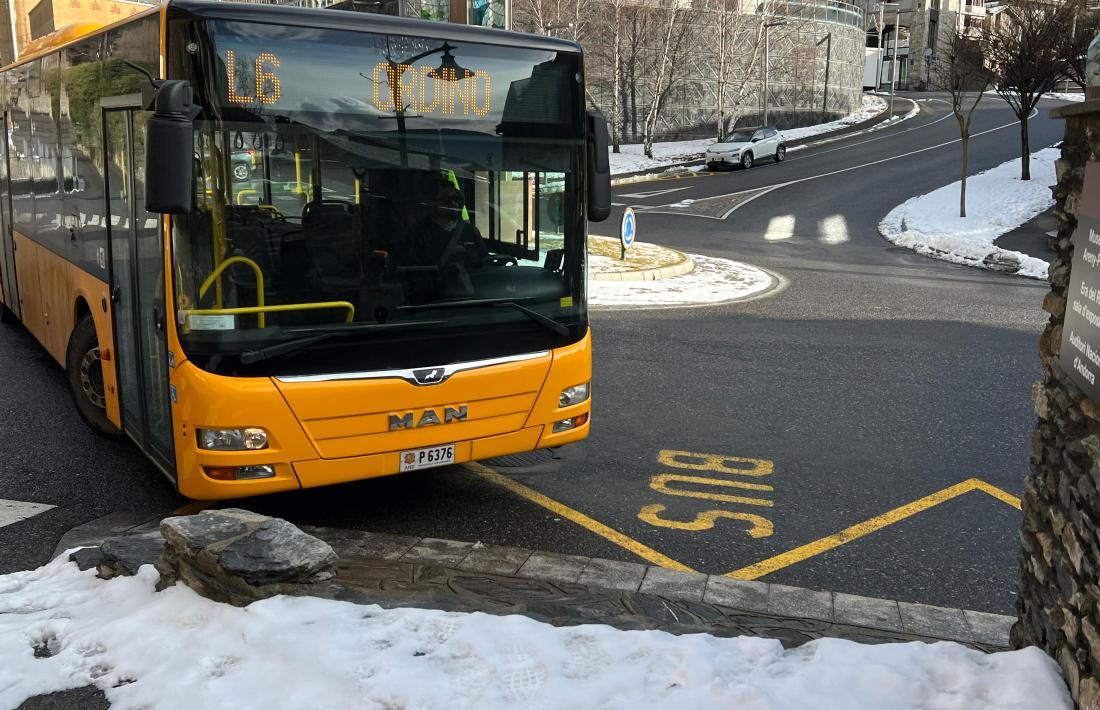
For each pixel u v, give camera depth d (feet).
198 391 15.80
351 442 16.79
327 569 13.76
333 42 16.47
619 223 86.43
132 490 20.39
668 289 51.47
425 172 17.37
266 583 13.15
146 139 14.65
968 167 115.34
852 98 191.62
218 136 15.61
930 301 48.52
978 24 98.27
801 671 11.28
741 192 106.63
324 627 12.44
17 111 30.07
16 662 12.16
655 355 34.76
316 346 16.35
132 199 18.25
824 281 55.83
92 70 20.83
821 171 121.60
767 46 161.89
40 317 29.22
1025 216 83.20
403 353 17.16
